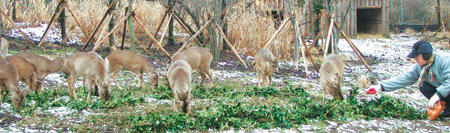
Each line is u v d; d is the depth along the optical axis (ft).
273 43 45.55
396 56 52.39
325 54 39.17
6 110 20.68
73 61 24.17
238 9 51.19
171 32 47.96
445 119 23.24
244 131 19.52
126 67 28.04
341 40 65.67
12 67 20.92
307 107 23.38
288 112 22.00
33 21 54.95
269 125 20.30
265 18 48.52
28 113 20.38
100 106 22.38
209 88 28.89
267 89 27.78
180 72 21.71
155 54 42.06
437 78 22.27
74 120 19.97
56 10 41.06
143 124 18.95
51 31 51.90
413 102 27.91
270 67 28.76
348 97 25.99
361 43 64.28
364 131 20.65
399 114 23.77
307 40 56.85
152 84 28.22
